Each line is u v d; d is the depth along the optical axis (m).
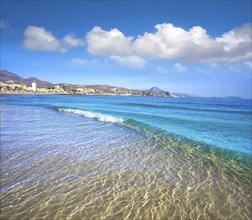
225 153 12.48
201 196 7.21
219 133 20.56
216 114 44.53
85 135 16.67
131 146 13.70
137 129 19.83
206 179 8.65
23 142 13.73
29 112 34.16
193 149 13.27
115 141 14.98
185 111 49.59
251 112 54.22
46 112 34.66
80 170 9.25
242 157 11.73
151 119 29.31
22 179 8.11
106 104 70.19
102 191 7.35
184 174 9.14
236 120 33.53
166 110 50.22
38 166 9.53
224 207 6.56
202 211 6.31
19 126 19.84
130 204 6.55
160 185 7.98
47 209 6.09
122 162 10.51
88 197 6.89
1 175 8.44
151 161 10.79
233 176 9.02
